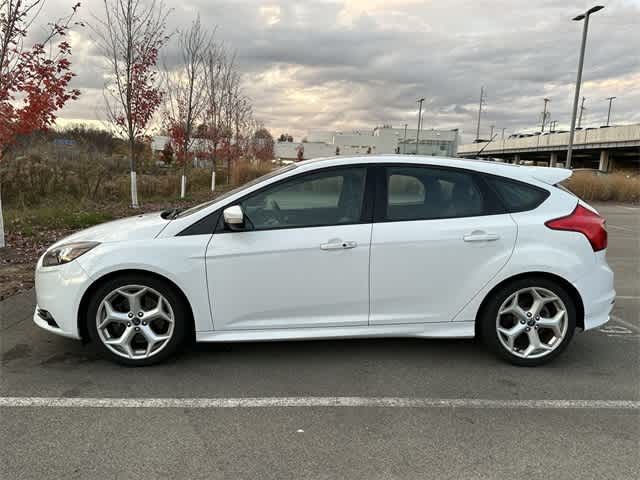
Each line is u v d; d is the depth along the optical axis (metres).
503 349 3.59
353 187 3.53
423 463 2.45
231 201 3.46
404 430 2.75
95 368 3.47
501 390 3.26
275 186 3.50
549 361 3.64
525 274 3.51
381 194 3.52
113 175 18.36
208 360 3.65
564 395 3.20
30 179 13.68
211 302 3.40
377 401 3.08
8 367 3.46
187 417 2.85
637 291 6.00
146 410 2.92
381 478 2.32
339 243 3.39
